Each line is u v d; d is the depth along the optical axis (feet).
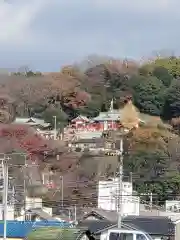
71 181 221.46
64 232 88.94
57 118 329.31
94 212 138.92
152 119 326.85
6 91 326.44
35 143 253.03
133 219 126.62
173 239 124.36
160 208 183.01
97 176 225.35
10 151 236.84
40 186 193.77
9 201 153.07
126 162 221.87
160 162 223.71
